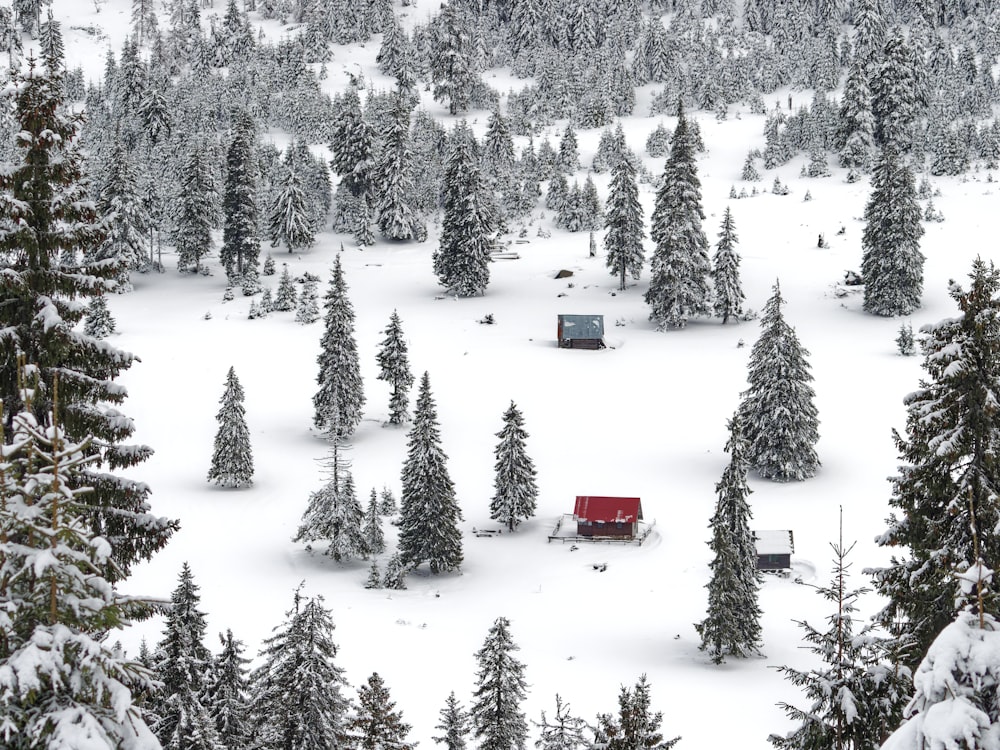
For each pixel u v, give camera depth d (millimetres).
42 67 20859
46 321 19938
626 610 60844
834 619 20141
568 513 75875
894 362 98688
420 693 47281
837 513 72125
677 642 55906
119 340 110875
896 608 23516
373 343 111250
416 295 127438
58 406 20734
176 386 99125
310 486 80000
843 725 19500
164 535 21641
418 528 66625
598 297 124750
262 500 77188
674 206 112875
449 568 66562
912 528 23688
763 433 78875
